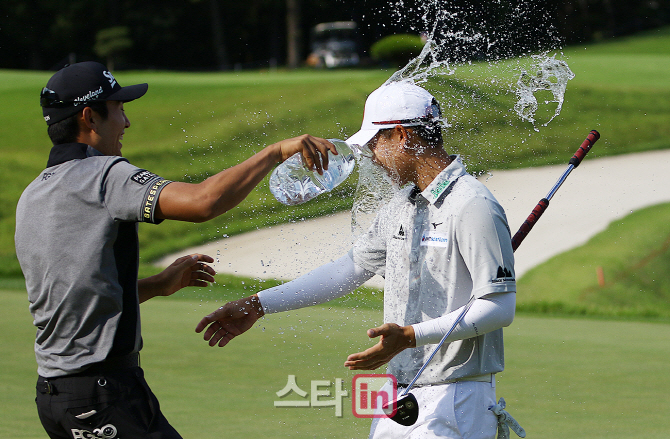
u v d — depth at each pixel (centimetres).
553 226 4053
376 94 834
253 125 6122
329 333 1825
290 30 15038
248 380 1454
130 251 726
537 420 1248
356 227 946
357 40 13188
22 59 15550
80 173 713
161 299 2398
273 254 3250
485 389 808
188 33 16112
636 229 3988
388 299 848
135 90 771
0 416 1204
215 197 688
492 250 757
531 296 3397
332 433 1138
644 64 8569
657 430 1188
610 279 3538
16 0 15062
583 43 13175
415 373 820
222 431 1148
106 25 15475
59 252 699
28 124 6162
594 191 4475
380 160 837
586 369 1625
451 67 1104
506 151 4734
